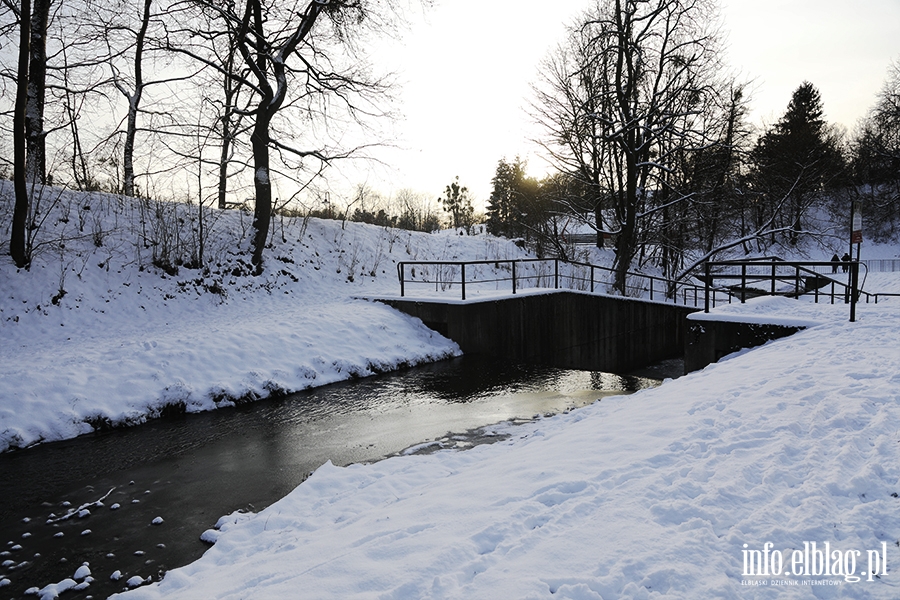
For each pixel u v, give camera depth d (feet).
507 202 143.74
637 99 73.46
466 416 30.42
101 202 55.57
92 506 20.58
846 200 181.06
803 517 11.00
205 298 49.96
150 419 30.35
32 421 27.27
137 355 33.86
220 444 26.91
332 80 63.67
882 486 12.21
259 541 16.46
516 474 15.88
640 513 11.76
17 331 38.01
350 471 21.86
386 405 32.96
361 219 106.73
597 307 60.03
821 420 16.53
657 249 85.81
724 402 19.99
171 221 57.72
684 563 9.70
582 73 73.31
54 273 44.11
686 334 36.32
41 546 17.70
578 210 85.92
